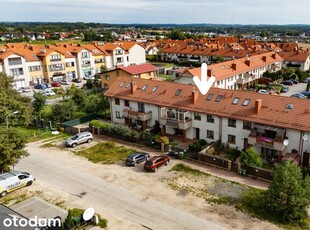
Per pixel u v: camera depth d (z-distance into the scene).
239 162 37.12
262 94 41.47
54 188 33.62
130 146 45.03
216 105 43.16
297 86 85.25
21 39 198.88
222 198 30.83
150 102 48.34
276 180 27.88
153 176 35.78
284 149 37.50
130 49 119.94
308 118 36.00
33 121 56.66
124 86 54.06
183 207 29.44
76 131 50.84
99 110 59.69
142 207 29.56
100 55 110.00
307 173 32.81
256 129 39.50
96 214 27.34
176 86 49.00
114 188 33.28
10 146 33.72
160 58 144.50
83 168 38.34
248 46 135.88
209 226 26.52
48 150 44.38
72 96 66.56
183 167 37.75
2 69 85.69
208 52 127.12
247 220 27.30
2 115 47.56
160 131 49.12
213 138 43.81
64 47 106.69
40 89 86.56
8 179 32.44
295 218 26.91
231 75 73.81
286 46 138.00
